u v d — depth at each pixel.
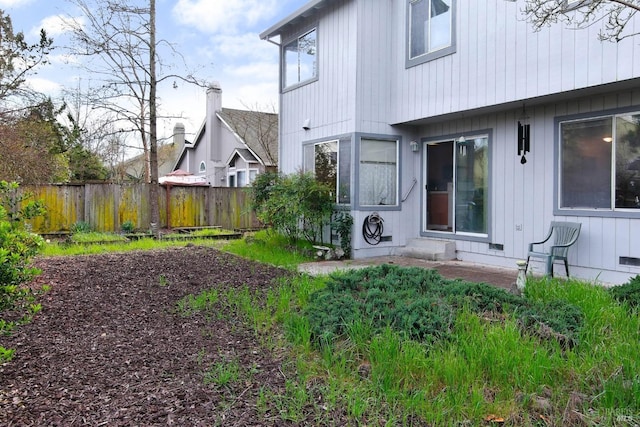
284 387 3.06
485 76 7.24
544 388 2.88
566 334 3.51
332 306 4.05
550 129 6.98
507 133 7.64
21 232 3.70
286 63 11.13
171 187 13.47
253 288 5.82
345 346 3.49
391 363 3.11
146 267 7.11
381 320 3.70
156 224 12.31
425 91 8.37
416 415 2.65
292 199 9.04
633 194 6.00
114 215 12.56
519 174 7.45
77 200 12.03
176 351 3.76
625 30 5.51
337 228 8.91
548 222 7.01
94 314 4.79
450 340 3.39
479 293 4.20
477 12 7.37
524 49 6.66
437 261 8.36
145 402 2.85
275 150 18.02
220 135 20.45
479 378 2.97
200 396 2.93
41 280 6.04
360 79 8.77
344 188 9.10
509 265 7.59
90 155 17.91
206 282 6.19
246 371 3.33
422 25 8.45
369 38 8.84
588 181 6.52
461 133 8.48
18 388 3.04
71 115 17.23
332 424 2.59
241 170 18.67
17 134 10.86
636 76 5.41
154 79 11.79
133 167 24.56
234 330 4.29
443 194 8.95
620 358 3.16
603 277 6.29
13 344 3.89
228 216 14.40
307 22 10.23
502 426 2.55
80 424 2.58
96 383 3.13
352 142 8.83
